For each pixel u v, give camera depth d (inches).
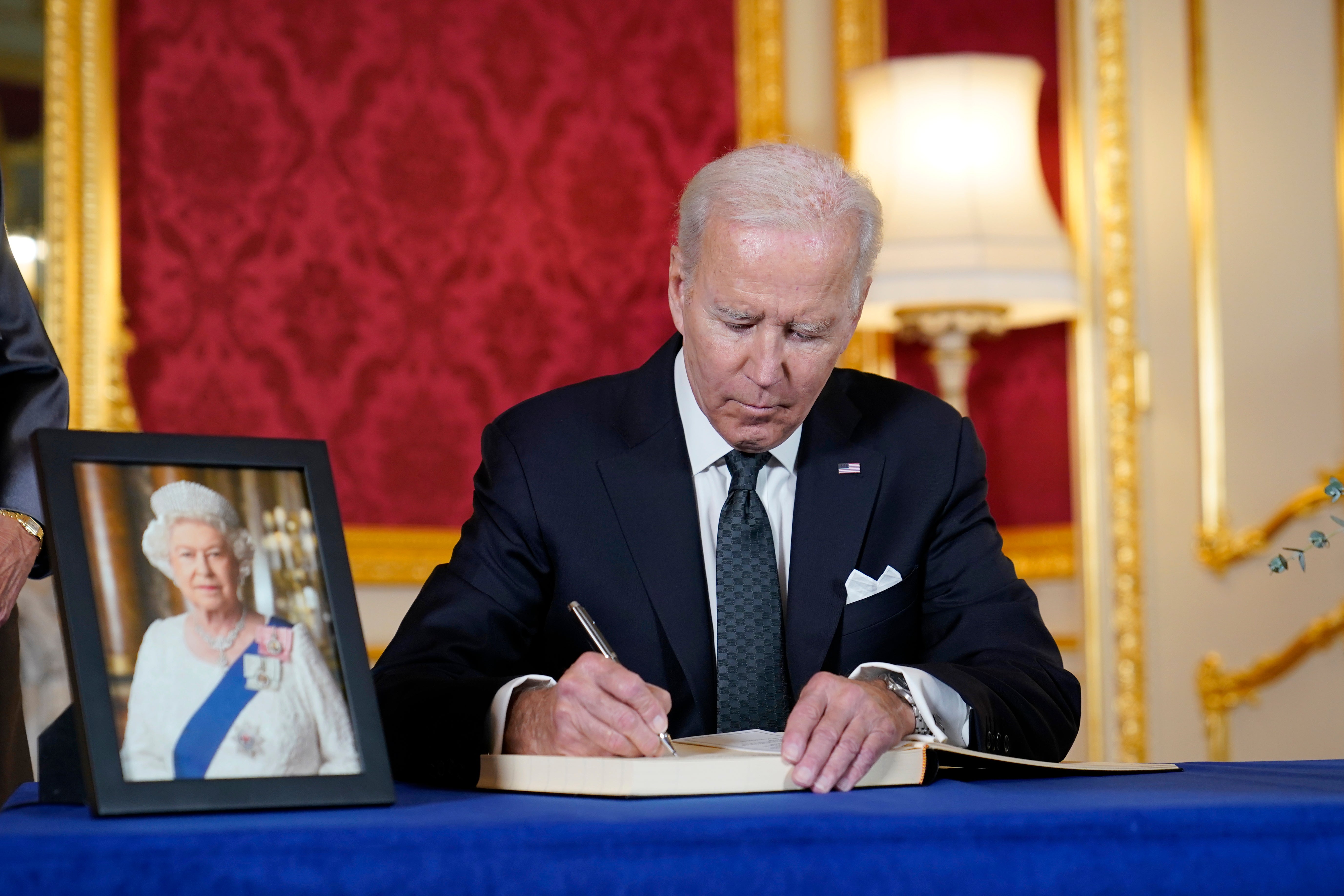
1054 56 167.5
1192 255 154.0
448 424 157.9
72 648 41.2
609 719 48.5
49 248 143.3
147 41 148.8
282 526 45.4
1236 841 38.6
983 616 68.8
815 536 69.7
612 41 165.5
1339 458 151.8
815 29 173.2
